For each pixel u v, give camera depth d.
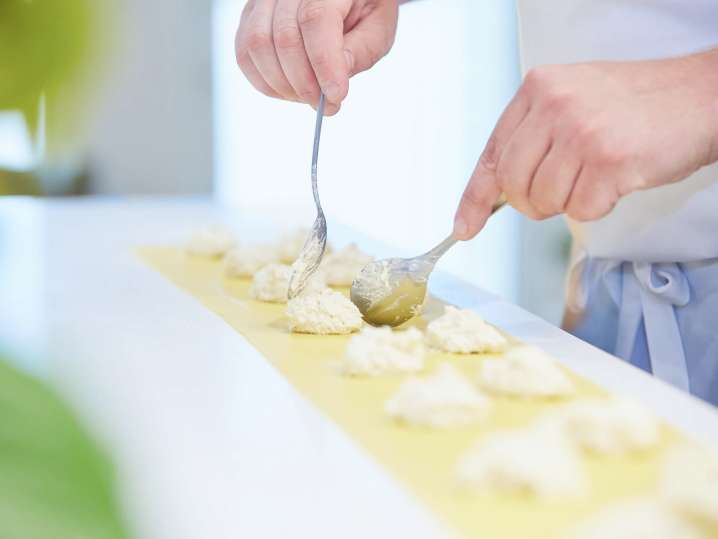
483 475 0.41
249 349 0.61
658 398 0.53
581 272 0.88
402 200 2.56
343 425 0.48
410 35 2.48
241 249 0.85
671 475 0.39
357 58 0.83
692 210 0.78
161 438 0.46
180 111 2.23
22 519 0.11
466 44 2.44
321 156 2.57
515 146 0.63
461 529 0.37
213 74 2.34
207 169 2.33
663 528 0.35
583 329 0.87
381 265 0.69
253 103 2.44
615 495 0.40
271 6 0.80
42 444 0.11
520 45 0.92
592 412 0.45
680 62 0.65
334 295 0.66
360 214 2.60
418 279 0.68
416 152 2.53
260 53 0.79
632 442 0.44
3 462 0.11
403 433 0.47
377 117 2.55
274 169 2.51
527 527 0.38
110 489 0.11
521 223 2.32
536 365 0.52
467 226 0.67
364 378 0.55
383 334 0.57
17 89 0.14
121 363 0.57
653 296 0.81
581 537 0.36
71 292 0.76
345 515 0.39
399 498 0.40
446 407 0.48
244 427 0.47
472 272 2.40
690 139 0.62
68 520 0.11
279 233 1.01
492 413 0.50
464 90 2.46
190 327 0.66
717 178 0.77
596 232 0.83
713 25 0.79
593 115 0.61
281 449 0.45
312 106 0.78
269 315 0.70
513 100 0.65
